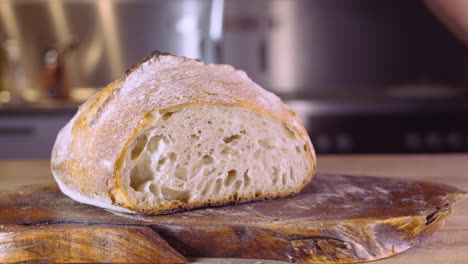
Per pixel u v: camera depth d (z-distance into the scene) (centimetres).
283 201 59
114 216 54
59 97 179
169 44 196
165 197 57
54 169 61
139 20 194
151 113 55
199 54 197
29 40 192
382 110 154
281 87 201
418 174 77
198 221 52
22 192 64
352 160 90
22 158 142
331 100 155
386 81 201
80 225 51
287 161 60
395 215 52
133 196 54
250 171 59
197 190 57
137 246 49
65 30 192
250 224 50
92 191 55
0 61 182
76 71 195
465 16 194
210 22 195
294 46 198
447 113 155
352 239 49
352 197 60
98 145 55
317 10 196
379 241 50
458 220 57
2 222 52
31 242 49
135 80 59
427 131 156
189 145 56
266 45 197
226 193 58
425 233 53
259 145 59
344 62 200
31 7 190
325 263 49
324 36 198
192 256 51
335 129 154
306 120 153
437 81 201
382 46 199
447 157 91
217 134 57
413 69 200
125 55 196
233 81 61
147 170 56
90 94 195
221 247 50
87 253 49
